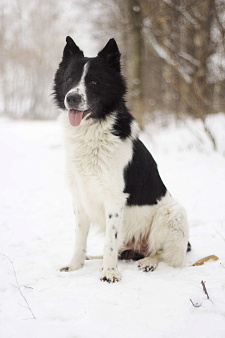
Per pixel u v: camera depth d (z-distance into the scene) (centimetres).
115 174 349
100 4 1581
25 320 245
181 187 676
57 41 2892
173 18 1021
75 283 313
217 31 909
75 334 227
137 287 302
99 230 394
